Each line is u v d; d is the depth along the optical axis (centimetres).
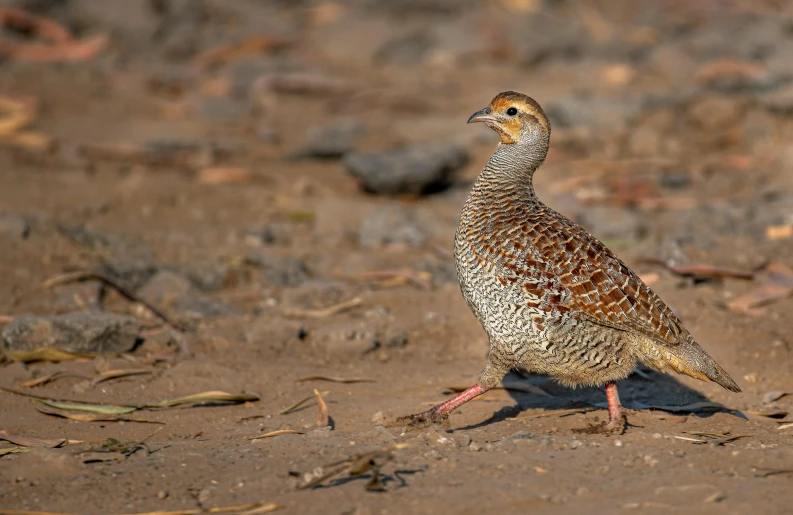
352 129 2320
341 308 1359
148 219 1742
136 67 2869
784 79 2617
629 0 3934
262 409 1059
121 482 833
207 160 2144
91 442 955
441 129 2406
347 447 900
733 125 2356
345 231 1706
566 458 873
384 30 3238
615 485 812
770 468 849
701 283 1455
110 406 1040
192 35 3150
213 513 767
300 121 2517
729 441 940
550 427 991
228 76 2847
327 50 3166
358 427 1002
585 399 1106
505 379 1166
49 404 1046
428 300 1395
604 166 2136
